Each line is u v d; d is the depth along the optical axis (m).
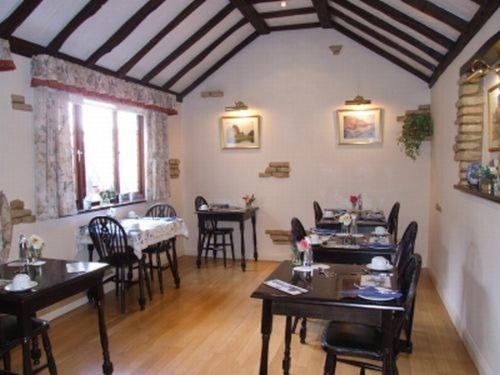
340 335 2.30
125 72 4.79
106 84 4.48
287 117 6.01
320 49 5.84
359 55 5.70
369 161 5.75
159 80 5.59
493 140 3.04
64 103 3.93
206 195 6.43
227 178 6.32
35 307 2.34
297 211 6.05
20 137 3.61
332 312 2.17
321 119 5.89
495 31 2.63
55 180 3.85
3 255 3.32
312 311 2.20
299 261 2.84
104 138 4.88
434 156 5.11
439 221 4.65
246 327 3.69
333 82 5.81
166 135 5.81
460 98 3.48
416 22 3.77
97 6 3.59
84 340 3.44
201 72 6.13
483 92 3.37
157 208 5.36
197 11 4.62
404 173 5.64
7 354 2.79
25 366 2.31
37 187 3.74
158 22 4.39
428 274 5.32
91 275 2.70
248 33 5.87
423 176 5.57
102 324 2.83
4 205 3.36
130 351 3.24
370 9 4.26
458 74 3.70
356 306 2.08
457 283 3.65
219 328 3.67
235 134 6.22
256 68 6.08
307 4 5.13
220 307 4.20
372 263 2.71
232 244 6.04
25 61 3.66
